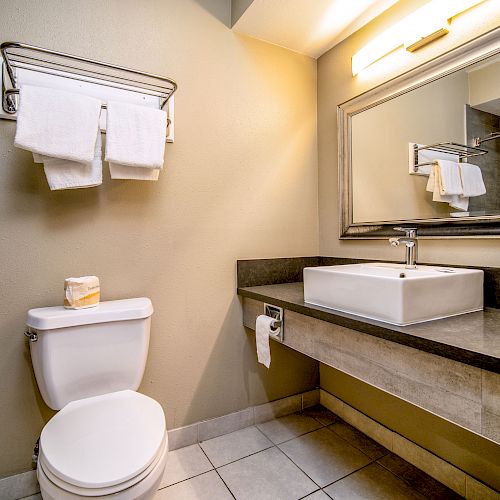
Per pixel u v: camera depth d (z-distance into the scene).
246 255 1.81
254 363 1.86
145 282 1.55
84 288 1.29
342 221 1.87
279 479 1.42
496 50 1.20
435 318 1.07
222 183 1.74
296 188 1.98
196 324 1.68
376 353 1.05
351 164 1.82
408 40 1.47
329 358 1.23
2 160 1.28
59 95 1.20
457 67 1.32
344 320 1.11
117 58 1.46
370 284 1.08
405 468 1.48
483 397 0.77
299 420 1.90
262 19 1.67
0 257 1.29
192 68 1.64
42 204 1.35
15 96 1.27
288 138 1.95
